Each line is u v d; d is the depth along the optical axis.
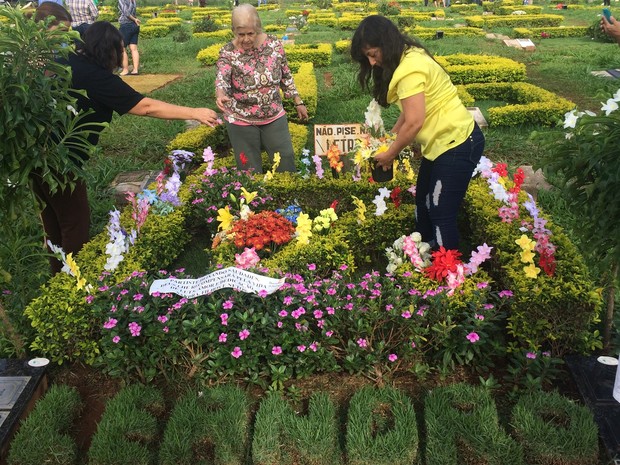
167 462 2.66
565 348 3.24
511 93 9.84
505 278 3.54
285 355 3.19
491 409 2.86
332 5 29.44
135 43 12.61
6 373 3.19
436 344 3.23
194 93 10.42
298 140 6.94
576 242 4.38
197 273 4.49
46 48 3.02
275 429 2.81
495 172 4.37
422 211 4.10
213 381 3.23
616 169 2.69
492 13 24.89
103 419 2.89
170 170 5.96
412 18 19.67
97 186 5.94
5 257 3.71
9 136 2.93
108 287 3.41
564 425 2.79
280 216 4.36
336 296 3.30
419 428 2.90
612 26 3.51
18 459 2.70
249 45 4.90
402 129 3.47
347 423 2.86
